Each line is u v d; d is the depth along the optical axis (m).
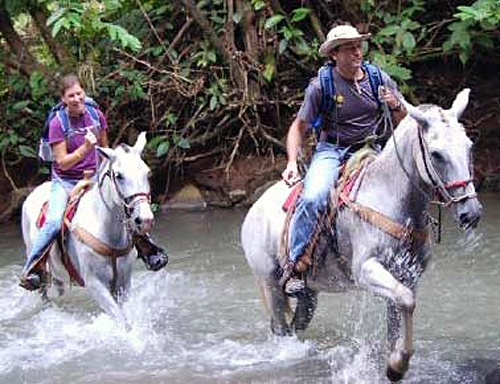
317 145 5.61
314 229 5.33
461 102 4.77
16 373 5.71
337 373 5.43
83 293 7.70
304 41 11.57
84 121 6.55
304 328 6.04
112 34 10.26
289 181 5.44
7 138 11.34
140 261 8.70
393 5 11.62
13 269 8.70
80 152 6.30
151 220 5.84
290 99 11.82
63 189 6.72
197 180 11.69
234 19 11.72
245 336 6.31
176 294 7.46
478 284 7.20
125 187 5.91
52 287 7.48
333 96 5.35
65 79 6.44
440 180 4.57
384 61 10.81
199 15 11.71
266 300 5.99
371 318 6.57
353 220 5.10
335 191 5.26
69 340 6.39
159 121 11.86
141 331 6.38
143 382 5.45
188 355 5.93
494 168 11.20
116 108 12.02
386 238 4.96
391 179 5.00
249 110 11.82
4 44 12.61
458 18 10.69
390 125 5.19
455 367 5.41
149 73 11.94
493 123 11.75
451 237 8.72
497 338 5.96
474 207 4.48
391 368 4.94
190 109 12.02
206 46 11.81
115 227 6.28
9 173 11.80
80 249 6.37
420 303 6.80
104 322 6.59
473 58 12.13
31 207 7.22
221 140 11.96
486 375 5.23
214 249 9.00
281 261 5.65
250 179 11.57
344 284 5.46
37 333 6.61
